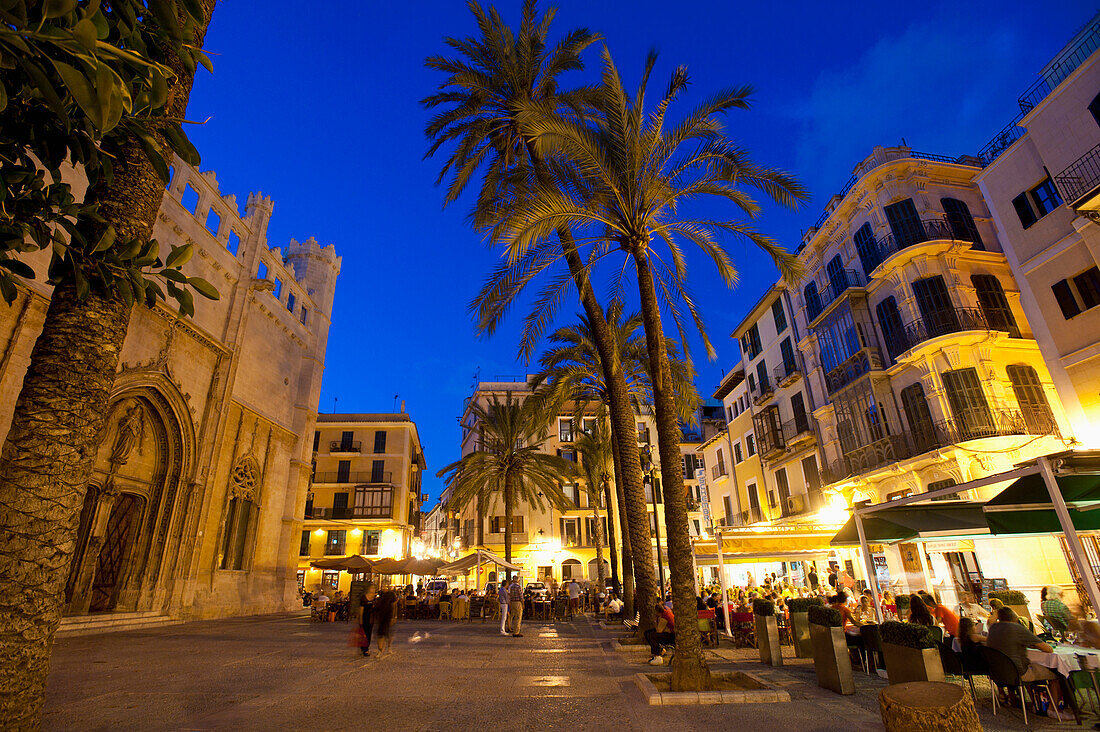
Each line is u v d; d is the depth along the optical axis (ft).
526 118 34.86
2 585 11.57
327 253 119.34
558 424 171.12
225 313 78.28
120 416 61.26
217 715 21.07
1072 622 32.14
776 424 103.76
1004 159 62.28
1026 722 20.02
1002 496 27.99
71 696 23.86
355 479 166.30
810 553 48.19
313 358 107.65
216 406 74.33
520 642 50.47
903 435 71.00
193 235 71.82
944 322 67.10
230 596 76.69
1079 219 52.80
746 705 23.62
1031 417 61.57
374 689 26.99
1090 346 52.75
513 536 162.09
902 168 75.31
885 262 72.49
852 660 33.50
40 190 11.77
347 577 152.35
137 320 62.03
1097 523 29.91
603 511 162.30
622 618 74.28
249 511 84.38
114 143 12.07
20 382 47.03
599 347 51.26
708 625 45.39
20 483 12.03
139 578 63.31
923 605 30.53
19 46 7.52
